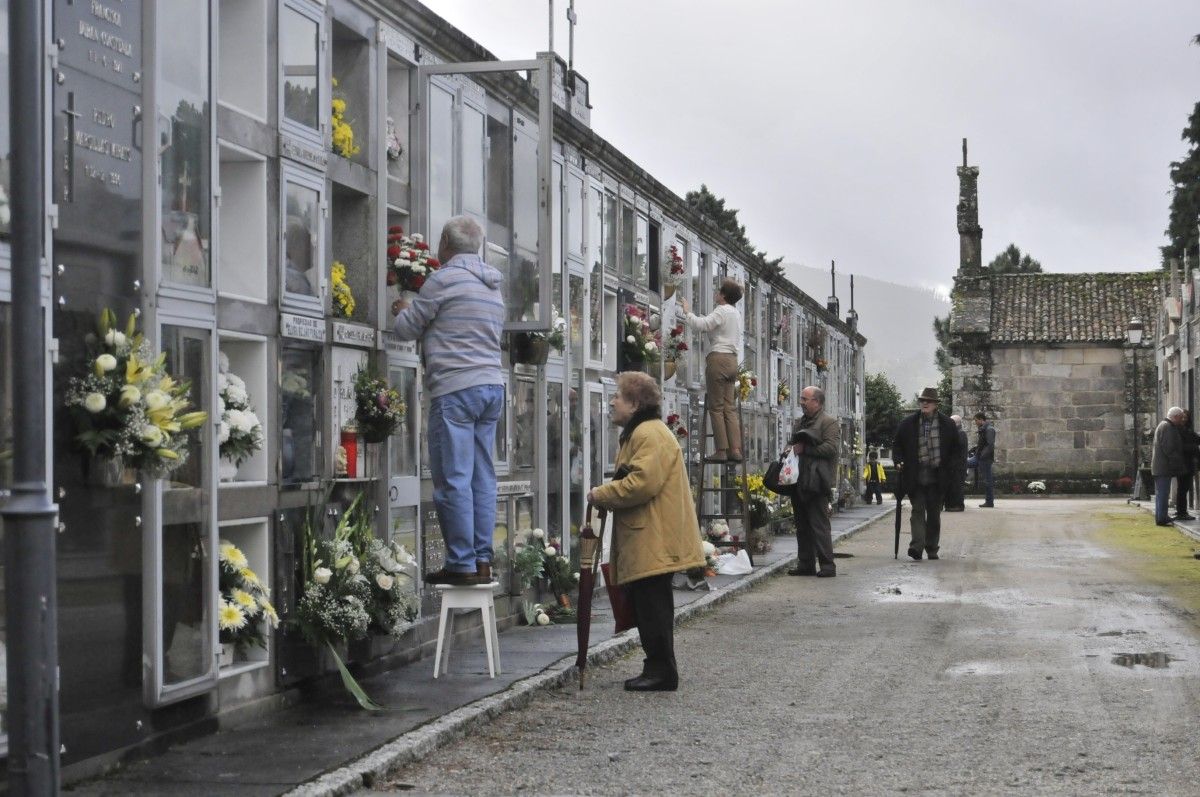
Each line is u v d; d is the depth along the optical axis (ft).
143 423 21.91
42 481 16.29
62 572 21.31
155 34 23.68
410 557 31.99
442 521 32.81
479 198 39.68
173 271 24.48
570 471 49.42
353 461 31.22
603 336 54.80
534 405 45.09
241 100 27.94
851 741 26.66
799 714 29.50
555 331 45.37
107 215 22.53
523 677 32.50
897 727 27.96
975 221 181.47
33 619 16.08
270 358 28.07
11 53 16.26
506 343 41.96
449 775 23.98
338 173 31.42
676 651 38.96
